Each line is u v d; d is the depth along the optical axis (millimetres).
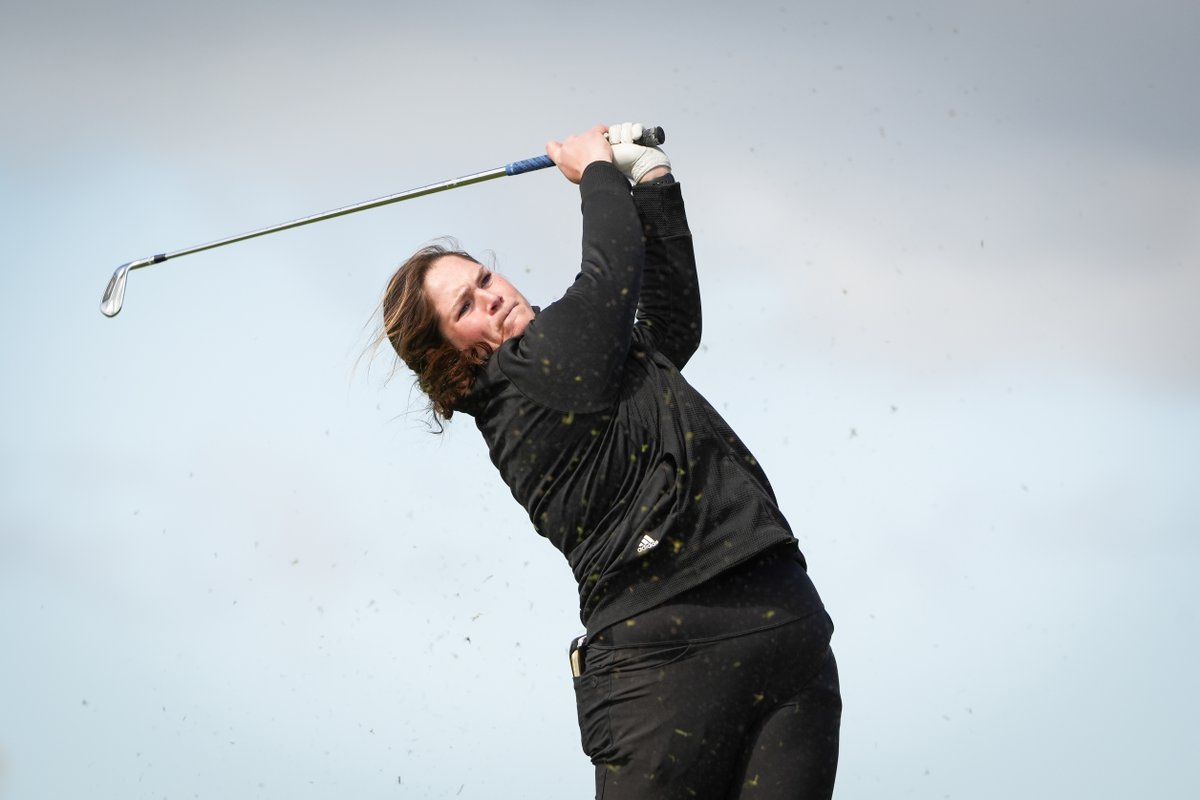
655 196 12258
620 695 11094
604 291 11328
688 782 10930
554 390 11289
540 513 11570
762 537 11016
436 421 12445
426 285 12070
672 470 11156
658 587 11016
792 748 10922
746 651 10898
